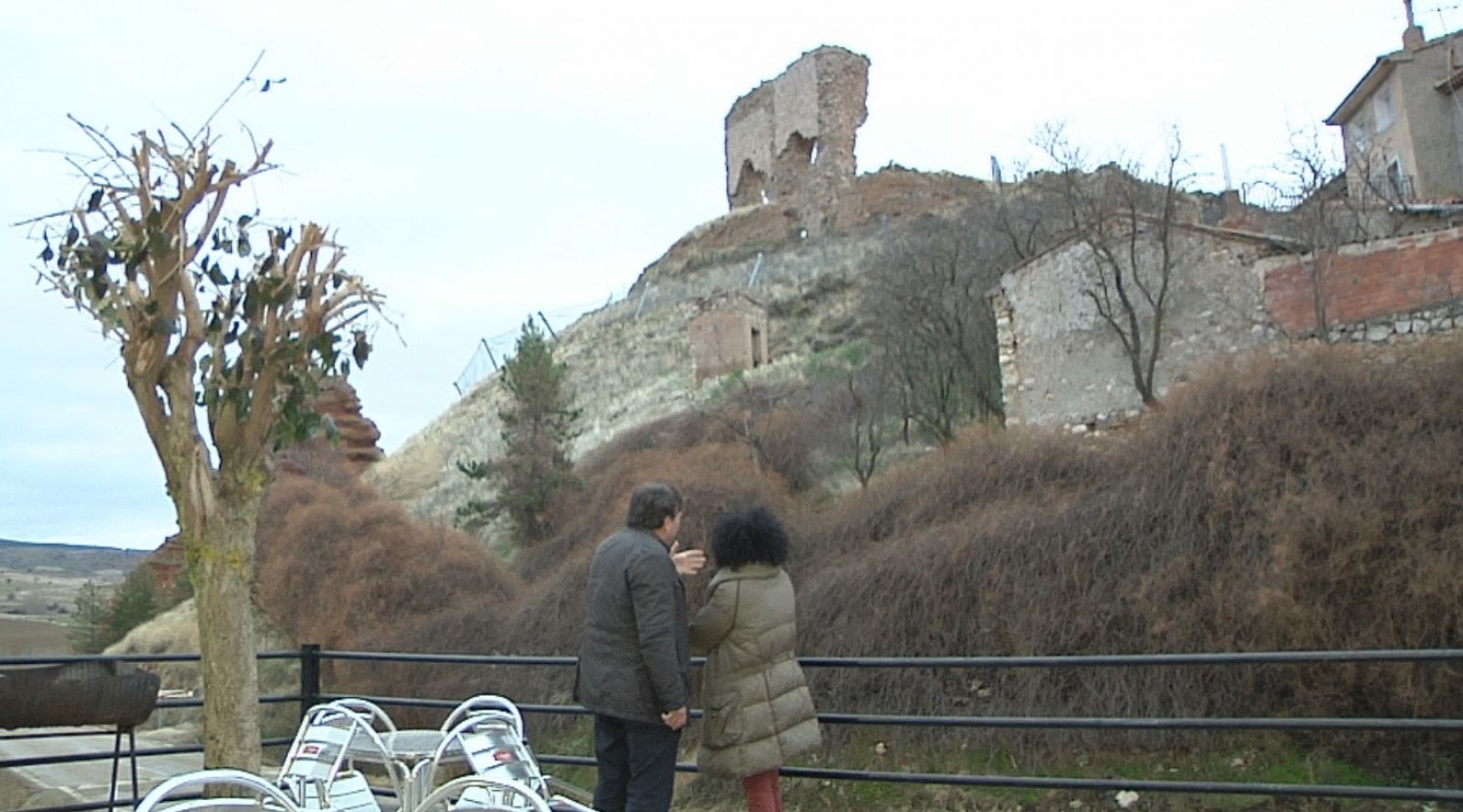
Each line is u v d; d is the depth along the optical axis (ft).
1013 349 66.03
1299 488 34.86
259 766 17.37
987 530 41.68
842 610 43.62
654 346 155.84
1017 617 38.27
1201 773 32.27
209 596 17.19
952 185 196.13
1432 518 32.12
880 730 39.29
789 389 98.78
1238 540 35.40
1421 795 16.20
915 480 51.98
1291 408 36.94
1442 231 52.42
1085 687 35.81
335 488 84.53
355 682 67.10
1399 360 38.09
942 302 82.89
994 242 87.61
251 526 17.83
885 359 84.74
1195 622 34.76
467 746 15.72
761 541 16.87
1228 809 30.45
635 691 15.81
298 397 18.40
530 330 107.24
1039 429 51.42
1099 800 32.58
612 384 145.28
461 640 62.69
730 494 63.57
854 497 56.44
